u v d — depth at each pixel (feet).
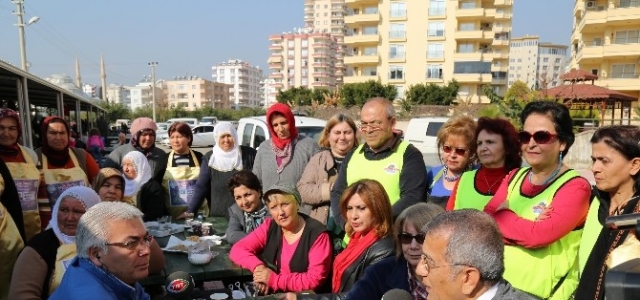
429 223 5.35
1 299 9.45
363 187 8.67
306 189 12.34
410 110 116.06
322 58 344.90
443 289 5.02
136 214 6.93
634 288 2.89
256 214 12.04
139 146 15.76
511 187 7.90
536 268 7.04
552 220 6.76
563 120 7.15
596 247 6.16
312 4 412.77
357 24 163.43
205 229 12.98
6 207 10.05
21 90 28.07
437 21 154.20
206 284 11.46
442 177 10.84
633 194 6.24
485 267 4.80
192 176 15.56
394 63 159.12
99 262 6.64
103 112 117.08
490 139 8.73
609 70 104.37
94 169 13.98
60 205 8.41
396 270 7.64
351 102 134.51
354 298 7.67
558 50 362.53
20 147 11.69
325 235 9.96
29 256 8.11
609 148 6.27
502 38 213.87
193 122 107.45
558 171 7.27
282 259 10.09
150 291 10.21
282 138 14.24
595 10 106.52
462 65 152.66
